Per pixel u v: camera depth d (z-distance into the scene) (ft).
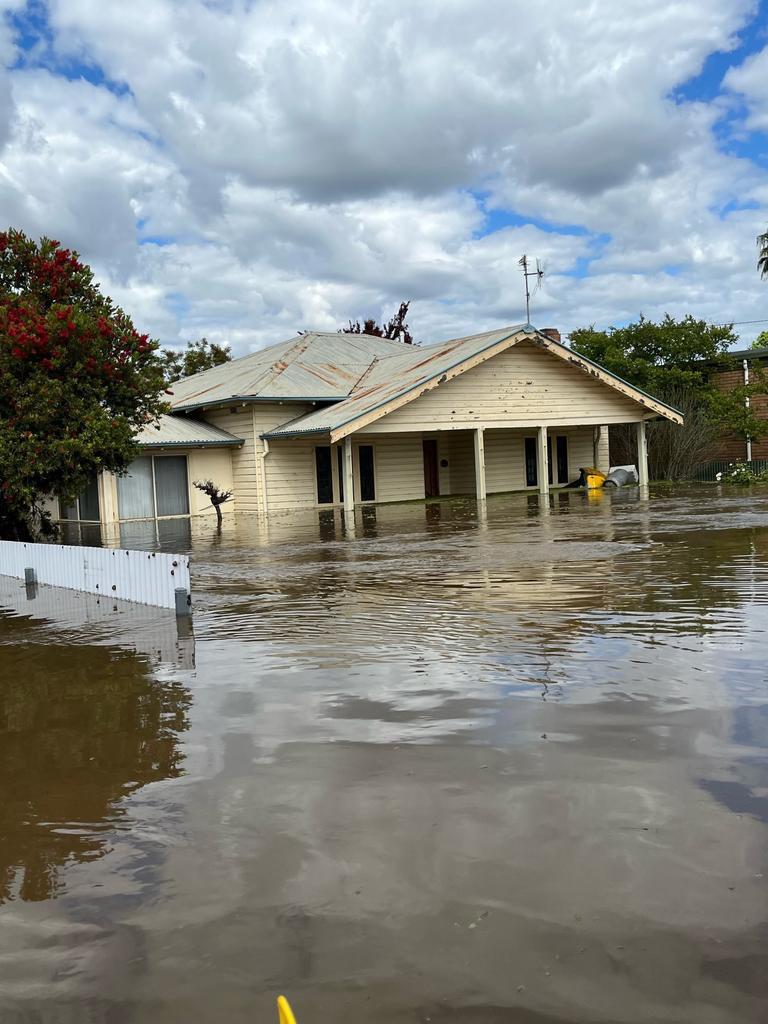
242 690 18.74
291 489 89.10
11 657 23.68
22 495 55.72
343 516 75.87
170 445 82.94
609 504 73.87
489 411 87.76
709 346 118.73
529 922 9.19
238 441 87.04
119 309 61.98
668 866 10.19
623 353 123.03
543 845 10.85
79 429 56.54
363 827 11.62
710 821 11.31
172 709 17.63
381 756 14.25
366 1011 7.95
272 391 87.45
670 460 111.75
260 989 8.34
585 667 19.19
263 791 13.05
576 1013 7.78
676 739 14.38
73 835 11.94
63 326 54.13
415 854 10.78
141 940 9.27
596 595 28.53
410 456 98.73
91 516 83.71
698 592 28.19
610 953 8.59
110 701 18.53
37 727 16.98
